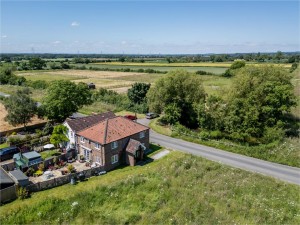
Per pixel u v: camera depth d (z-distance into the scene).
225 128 53.97
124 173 39.41
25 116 56.94
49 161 41.88
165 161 42.66
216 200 31.39
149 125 64.12
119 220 27.97
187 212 28.75
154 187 34.09
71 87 61.59
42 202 31.03
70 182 36.88
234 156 45.00
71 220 28.45
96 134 43.00
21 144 49.69
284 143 46.78
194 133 55.28
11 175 35.69
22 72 188.12
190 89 63.62
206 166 39.66
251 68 61.84
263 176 36.75
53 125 60.75
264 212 29.05
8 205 31.28
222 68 184.12
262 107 52.88
